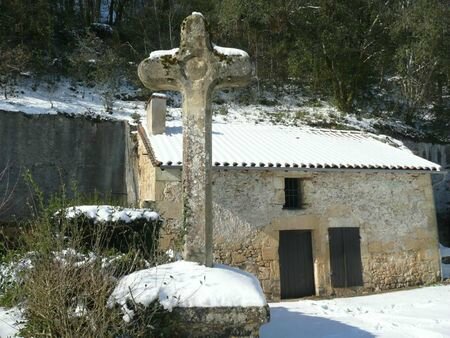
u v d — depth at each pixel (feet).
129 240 16.55
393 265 37.50
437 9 57.16
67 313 11.39
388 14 62.80
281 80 74.13
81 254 12.67
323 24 62.34
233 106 65.26
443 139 66.74
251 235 33.76
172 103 62.03
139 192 38.52
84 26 72.74
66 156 47.32
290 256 35.27
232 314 11.77
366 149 42.60
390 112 70.85
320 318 23.24
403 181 39.22
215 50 14.65
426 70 66.28
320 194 36.22
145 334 11.35
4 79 55.16
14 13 59.47
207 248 13.83
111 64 61.62
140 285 12.09
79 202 18.04
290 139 42.73
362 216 37.17
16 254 14.58
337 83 68.90
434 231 39.55
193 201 14.07
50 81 58.34
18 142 45.78
